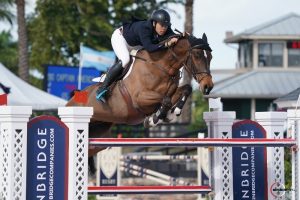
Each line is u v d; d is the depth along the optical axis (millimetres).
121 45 13297
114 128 39062
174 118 12828
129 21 13547
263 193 13422
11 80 28344
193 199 22828
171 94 12836
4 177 11367
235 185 13344
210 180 13516
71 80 36594
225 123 13312
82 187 11625
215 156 13312
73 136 11586
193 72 12578
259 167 13438
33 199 11422
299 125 12758
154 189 13203
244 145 12438
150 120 12836
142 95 12797
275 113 13484
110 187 13148
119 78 13250
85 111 11648
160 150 30016
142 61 12953
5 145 11352
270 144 12633
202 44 12555
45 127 11539
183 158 22422
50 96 28891
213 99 13609
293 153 12828
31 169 11453
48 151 11539
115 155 22469
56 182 11539
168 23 12797
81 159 11641
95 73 36656
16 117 11273
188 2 41844
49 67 36031
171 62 12688
